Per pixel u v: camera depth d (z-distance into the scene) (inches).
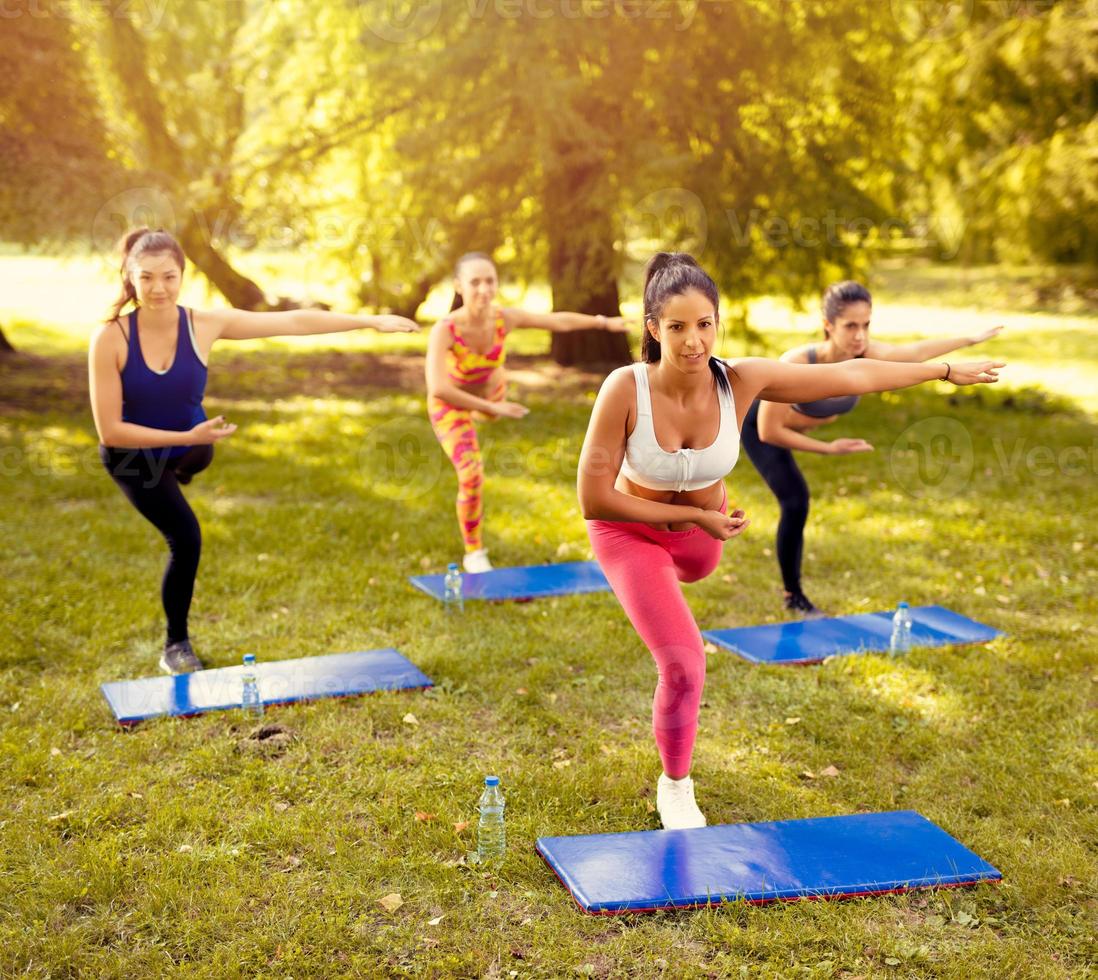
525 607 223.9
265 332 176.2
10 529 269.1
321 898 122.4
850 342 192.4
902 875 124.6
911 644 200.7
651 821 140.9
